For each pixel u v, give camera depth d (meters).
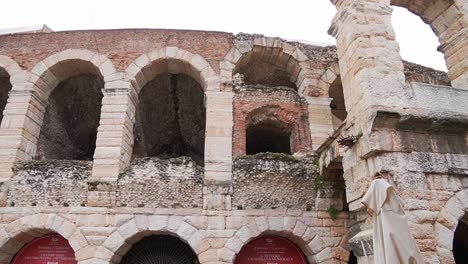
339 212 15.00
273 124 18.41
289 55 18.53
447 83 20.03
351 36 12.69
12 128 15.91
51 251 15.33
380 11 12.84
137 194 14.68
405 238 7.14
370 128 10.89
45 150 20.23
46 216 14.39
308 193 15.16
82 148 25.25
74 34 17.69
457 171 10.75
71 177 15.05
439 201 10.38
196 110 23.77
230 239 14.16
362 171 11.20
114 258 14.05
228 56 17.62
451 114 11.40
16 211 14.51
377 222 7.53
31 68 17.05
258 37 18.39
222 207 14.60
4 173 15.13
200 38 17.80
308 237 14.54
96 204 14.52
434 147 11.02
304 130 17.17
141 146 24.55
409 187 10.35
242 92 17.19
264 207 14.73
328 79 18.23
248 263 15.03
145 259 15.30
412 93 11.56
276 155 15.54
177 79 22.38
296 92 17.75
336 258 14.37
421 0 14.75
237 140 16.19
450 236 10.03
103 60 17.12
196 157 26.22
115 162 15.18
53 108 21.28
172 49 17.42
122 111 16.17
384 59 11.94
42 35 17.66
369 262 10.15
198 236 14.16
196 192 14.82
